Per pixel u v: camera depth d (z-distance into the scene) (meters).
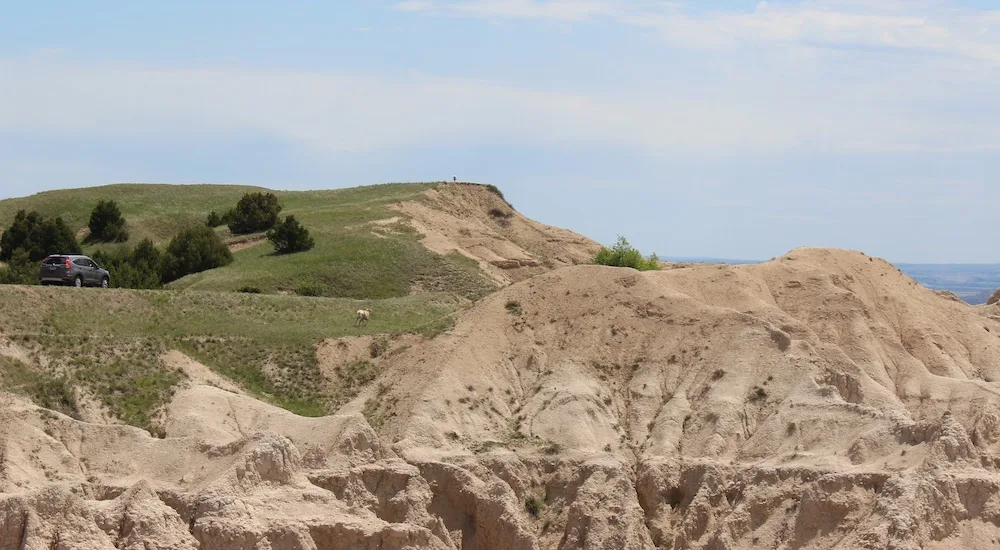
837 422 86.62
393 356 99.19
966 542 75.75
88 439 80.88
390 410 92.00
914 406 105.56
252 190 198.50
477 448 88.31
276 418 86.69
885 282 125.31
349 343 100.69
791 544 78.75
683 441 90.00
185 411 86.44
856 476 79.81
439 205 180.00
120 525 68.38
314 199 186.62
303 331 102.19
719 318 100.25
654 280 108.50
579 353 99.38
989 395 102.69
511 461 86.19
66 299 97.69
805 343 96.81
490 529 81.00
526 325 102.50
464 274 143.75
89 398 87.62
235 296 107.88
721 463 85.88
